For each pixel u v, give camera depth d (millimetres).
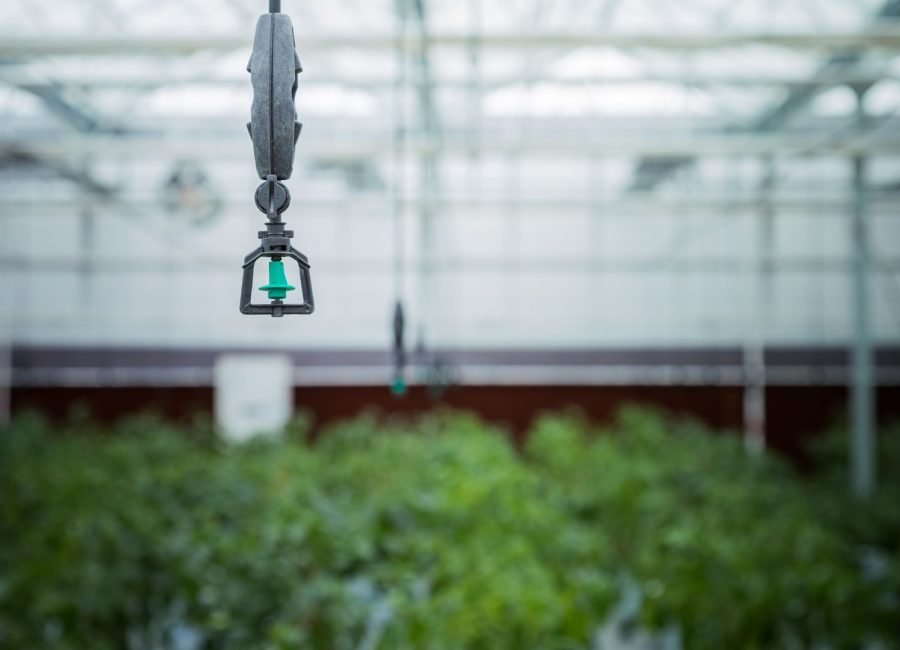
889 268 25375
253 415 25719
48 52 11336
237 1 13234
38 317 25719
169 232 25453
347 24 13719
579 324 25984
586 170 24312
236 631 8641
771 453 23531
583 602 9953
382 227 25703
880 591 9484
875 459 21641
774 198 21547
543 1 13562
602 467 16734
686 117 20016
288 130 2904
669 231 25703
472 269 25844
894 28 10664
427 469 15344
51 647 8438
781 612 9258
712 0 13406
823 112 18078
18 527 12070
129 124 19938
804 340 25719
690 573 9680
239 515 12781
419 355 13391
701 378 26125
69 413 25984
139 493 13297
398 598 8703
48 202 21969
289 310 2934
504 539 10969
